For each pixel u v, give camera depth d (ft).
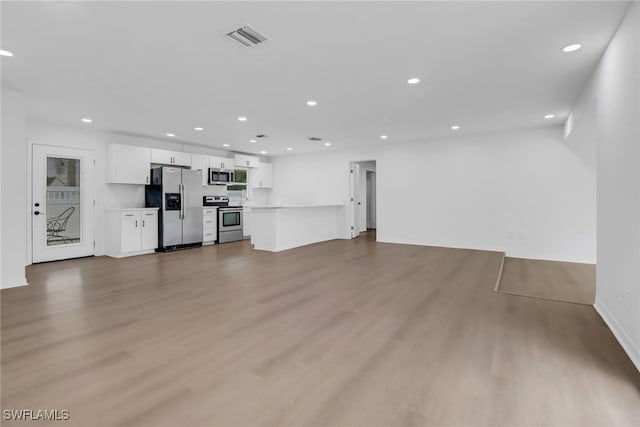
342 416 4.94
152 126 17.75
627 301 7.11
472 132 19.57
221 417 4.92
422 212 22.40
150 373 6.15
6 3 6.59
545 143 17.99
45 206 16.87
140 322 8.66
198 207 22.36
